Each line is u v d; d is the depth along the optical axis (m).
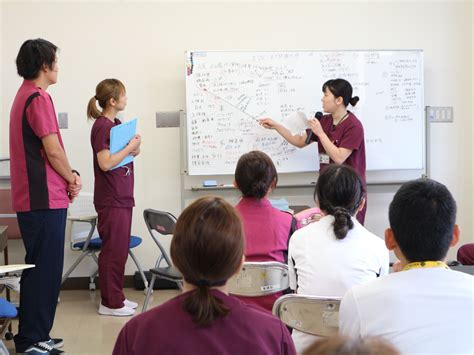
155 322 1.27
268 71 4.62
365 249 2.04
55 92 4.71
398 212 1.52
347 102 4.04
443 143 5.03
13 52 4.66
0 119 4.69
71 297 4.63
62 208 3.23
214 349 1.25
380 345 0.78
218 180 4.82
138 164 4.81
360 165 4.07
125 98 4.06
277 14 4.80
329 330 1.99
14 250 4.75
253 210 2.48
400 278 1.48
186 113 4.62
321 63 4.67
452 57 4.98
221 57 4.58
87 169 4.78
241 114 4.63
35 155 3.15
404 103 4.79
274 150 4.68
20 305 3.26
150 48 4.75
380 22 4.89
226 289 1.33
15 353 3.38
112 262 4.09
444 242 1.49
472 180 5.06
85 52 4.71
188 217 1.27
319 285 2.03
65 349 3.51
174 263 1.28
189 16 4.75
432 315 1.44
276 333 1.31
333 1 4.83
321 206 2.20
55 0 4.66
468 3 4.95
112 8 4.70
